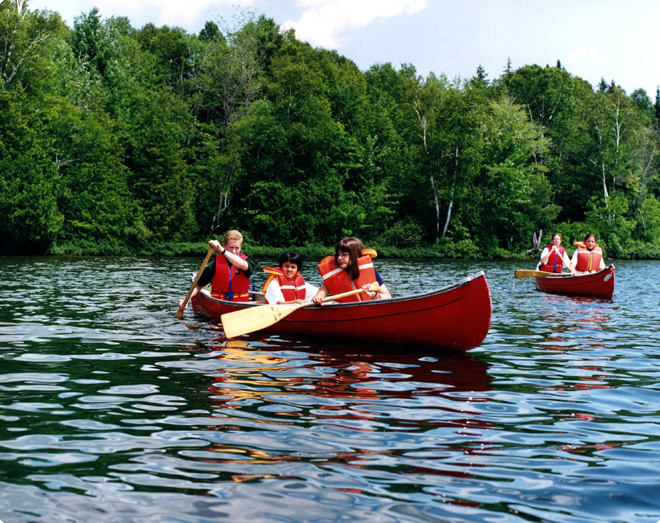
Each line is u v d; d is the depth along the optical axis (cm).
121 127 3447
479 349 519
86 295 915
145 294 939
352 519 202
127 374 407
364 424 303
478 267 2180
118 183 3130
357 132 3925
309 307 558
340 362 455
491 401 350
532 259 3303
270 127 3416
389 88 5119
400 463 252
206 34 4969
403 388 377
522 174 3531
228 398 350
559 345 541
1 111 2597
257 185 3422
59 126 2922
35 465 246
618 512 211
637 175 3878
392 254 3431
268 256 3256
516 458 260
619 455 265
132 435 283
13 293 933
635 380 407
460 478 238
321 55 4619
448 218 3553
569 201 4166
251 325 537
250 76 3647
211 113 3972
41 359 451
